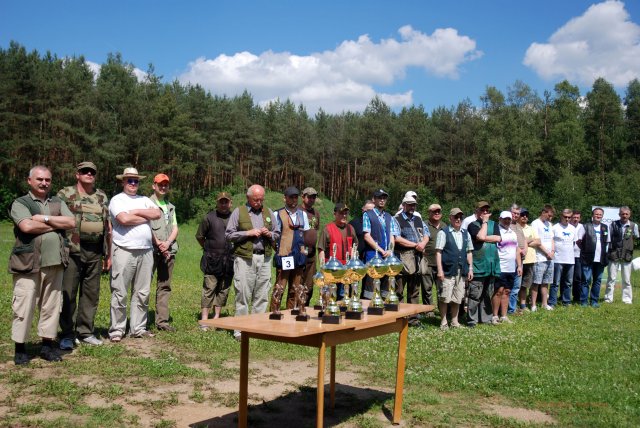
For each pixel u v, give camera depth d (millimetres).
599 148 60094
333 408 5883
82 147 47875
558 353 8797
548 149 56688
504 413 5887
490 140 51719
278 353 8172
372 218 10398
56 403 5527
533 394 6480
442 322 10859
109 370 6766
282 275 9695
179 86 65375
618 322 12273
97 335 8812
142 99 54062
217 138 59625
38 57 52031
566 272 14766
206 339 8805
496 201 51031
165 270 9516
